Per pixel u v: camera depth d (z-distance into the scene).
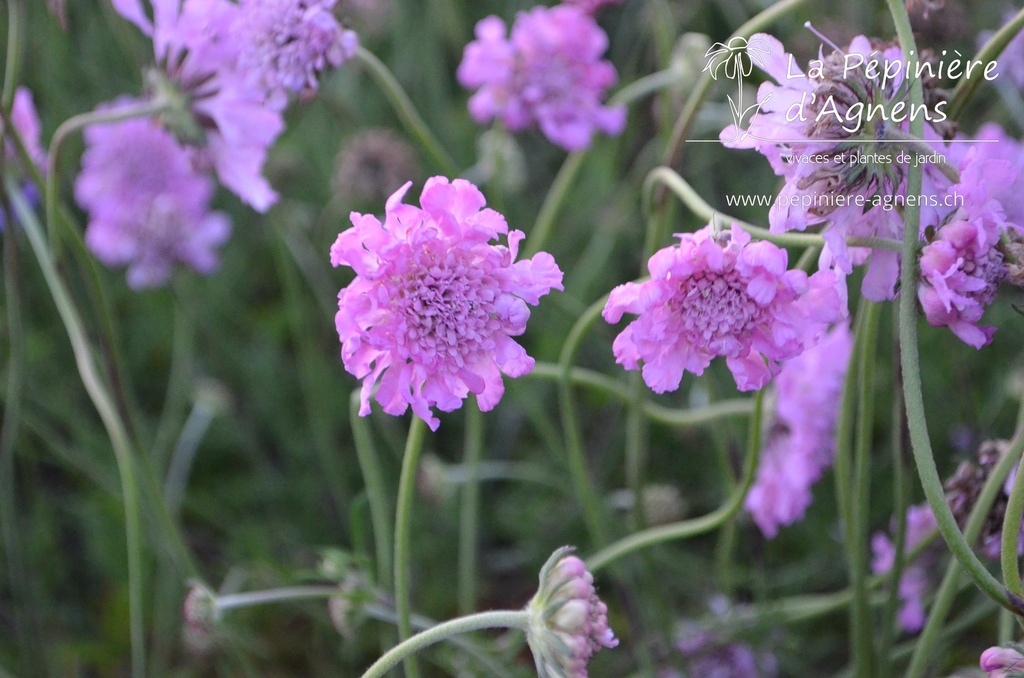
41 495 0.79
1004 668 0.60
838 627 0.78
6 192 0.70
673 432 0.82
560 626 0.61
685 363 0.61
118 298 0.87
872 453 0.81
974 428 0.75
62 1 0.69
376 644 0.78
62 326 0.84
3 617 0.78
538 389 0.83
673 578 0.79
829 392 0.70
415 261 0.61
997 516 0.66
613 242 0.84
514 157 0.83
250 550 0.80
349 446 0.84
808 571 0.78
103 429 0.84
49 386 0.83
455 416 0.83
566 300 0.79
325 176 0.88
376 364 0.61
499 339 0.61
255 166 0.68
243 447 0.84
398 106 0.71
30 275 0.84
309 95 0.67
